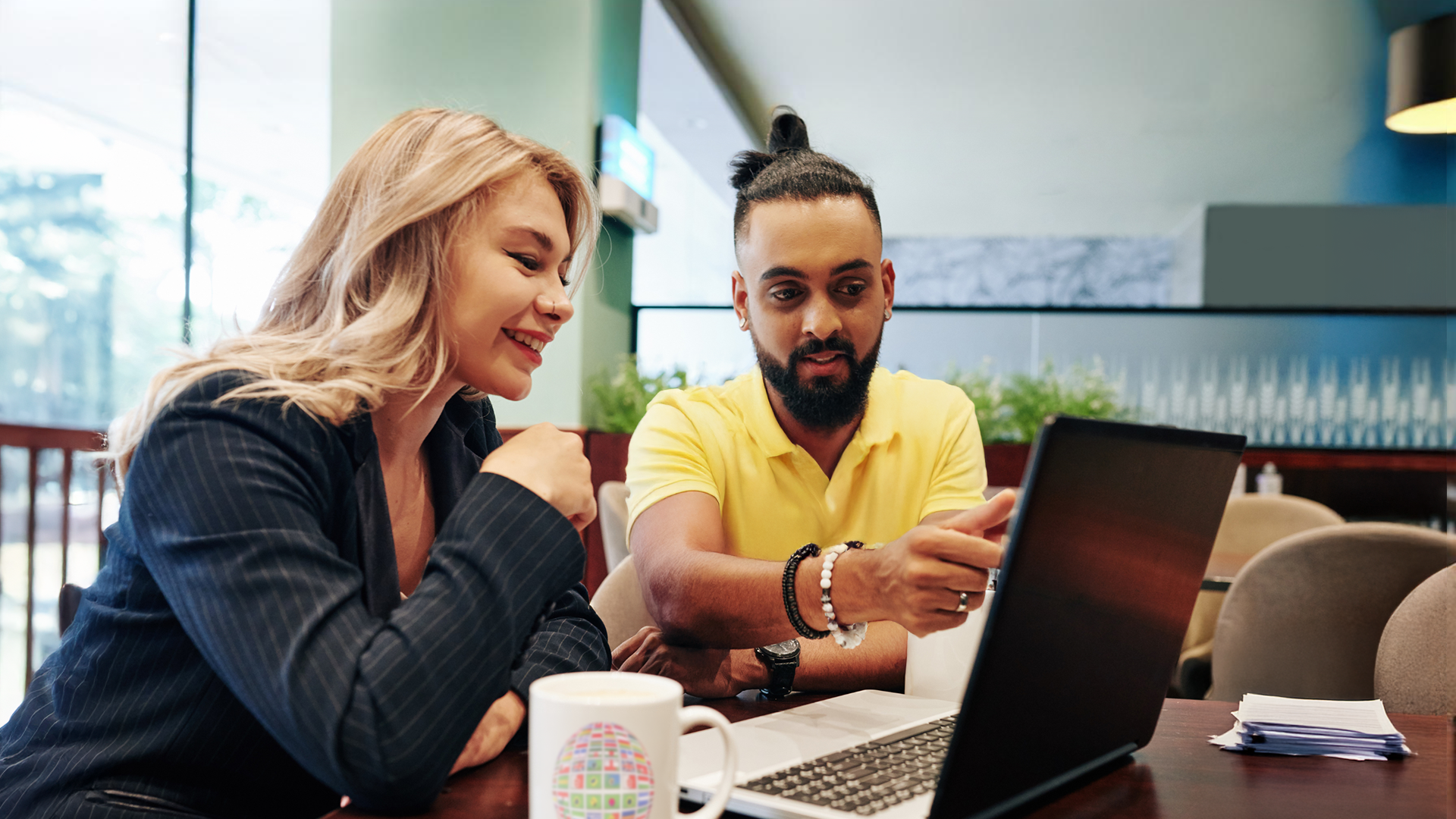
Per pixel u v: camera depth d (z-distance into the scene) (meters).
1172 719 0.90
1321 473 4.35
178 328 3.88
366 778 0.60
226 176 4.09
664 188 6.96
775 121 1.33
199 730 0.72
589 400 3.85
